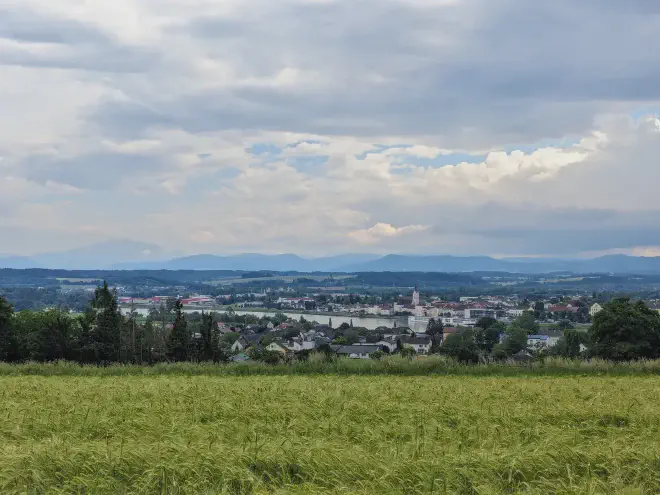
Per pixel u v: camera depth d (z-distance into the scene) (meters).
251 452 11.52
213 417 15.96
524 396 20.75
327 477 10.59
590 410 16.95
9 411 16.31
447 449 12.08
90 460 11.23
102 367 36.97
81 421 15.19
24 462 11.11
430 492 9.93
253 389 21.53
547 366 35.91
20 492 10.01
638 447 12.45
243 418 15.70
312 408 16.92
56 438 12.61
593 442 13.26
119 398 19.41
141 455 11.23
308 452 11.45
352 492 9.70
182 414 16.06
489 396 20.48
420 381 27.64
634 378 30.64
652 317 50.78
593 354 52.44
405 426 14.36
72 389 22.09
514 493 10.06
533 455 11.44
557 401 19.53
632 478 10.91
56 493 10.06
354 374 33.62
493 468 10.97
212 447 11.78
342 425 14.44
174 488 10.12
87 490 10.24
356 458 11.12
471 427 14.49
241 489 10.09
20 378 29.20
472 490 10.34
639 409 17.25
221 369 35.00
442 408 17.25
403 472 10.59
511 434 14.02
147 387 22.52
